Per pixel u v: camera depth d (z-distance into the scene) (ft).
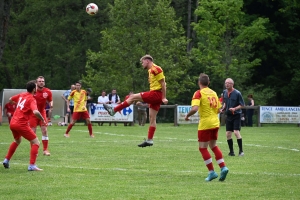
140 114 138.62
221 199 39.68
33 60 238.89
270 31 204.64
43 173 51.34
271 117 147.23
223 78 188.34
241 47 184.85
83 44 239.30
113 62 197.57
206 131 47.26
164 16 192.44
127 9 192.13
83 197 40.14
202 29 183.83
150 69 58.23
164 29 195.62
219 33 183.32
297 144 86.99
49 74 249.55
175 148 76.95
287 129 130.82
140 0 191.52
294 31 223.92
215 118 47.65
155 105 58.39
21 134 52.54
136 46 191.31
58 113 146.82
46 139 66.90
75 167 55.67
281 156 68.54
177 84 193.88
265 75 228.84
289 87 215.51
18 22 239.50
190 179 48.57
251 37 183.73
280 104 224.53
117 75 192.54
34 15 240.53
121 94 194.08
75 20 235.40
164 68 190.39
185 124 146.72
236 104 68.95
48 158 63.62
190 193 41.86
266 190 43.32
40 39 238.48
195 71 223.51
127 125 140.26
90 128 96.89
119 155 67.31
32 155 52.85
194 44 240.32
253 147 81.30
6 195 40.88
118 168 55.36
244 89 202.49
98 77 195.93
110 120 137.59
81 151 71.72
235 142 90.12
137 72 193.77
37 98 65.51
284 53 219.41
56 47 236.02
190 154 69.05
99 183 46.09
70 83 239.09
